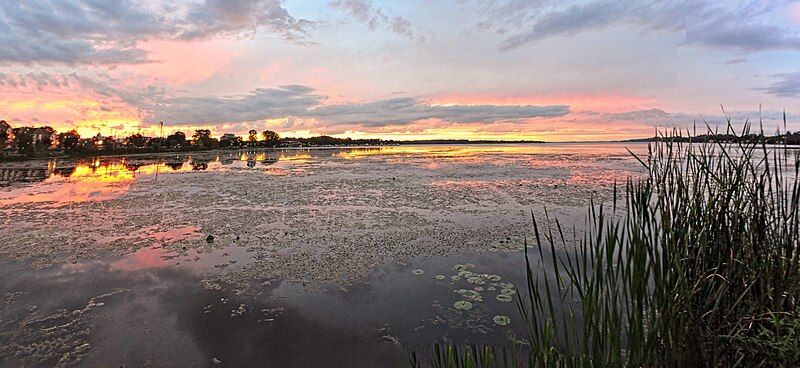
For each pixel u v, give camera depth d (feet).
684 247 6.81
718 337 6.21
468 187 40.11
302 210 29.27
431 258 18.06
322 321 12.55
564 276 14.90
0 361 10.48
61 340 11.48
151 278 16.07
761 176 6.89
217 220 26.12
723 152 7.20
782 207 6.73
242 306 13.61
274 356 10.77
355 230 23.22
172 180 48.55
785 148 6.68
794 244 6.63
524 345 10.71
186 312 13.20
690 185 7.55
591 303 6.11
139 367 10.29
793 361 5.71
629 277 6.38
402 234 22.13
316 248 19.80
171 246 20.29
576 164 70.23
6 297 14.29
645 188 6.97
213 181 47.44
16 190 39.34
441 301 13.69
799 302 6.14
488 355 7.82
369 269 16.84
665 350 6.46
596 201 30.89
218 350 11.04
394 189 39.55
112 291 14.80
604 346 6.26
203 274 16.46
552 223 23.80
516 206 29.58
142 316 12.92
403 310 13.14
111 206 30.99
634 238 6.32
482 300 13.61
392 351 10.87
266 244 20.58
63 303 13.84
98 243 20.84
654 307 6.56
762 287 6.43
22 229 23.66
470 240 20.66
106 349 11.05
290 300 14.03
